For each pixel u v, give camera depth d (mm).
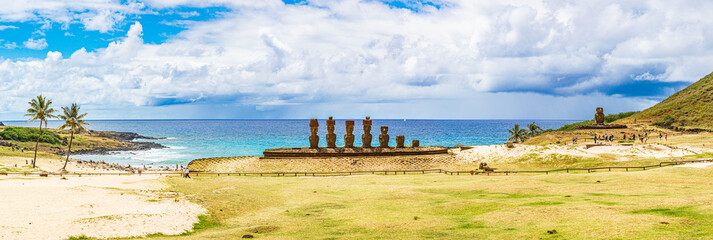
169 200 30984
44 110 82875
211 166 73000
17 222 21938
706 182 35969
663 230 19031
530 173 59969
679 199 26688
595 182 38625
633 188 33812
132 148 172750
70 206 27016
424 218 26109
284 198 36781
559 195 32469
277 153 77438
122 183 40250
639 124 123812
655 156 66750
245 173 66688
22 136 150250
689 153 67688
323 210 30578
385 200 34031
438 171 66062
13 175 64125
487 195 34625
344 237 21875
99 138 190375
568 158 68750
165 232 22703
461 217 26234
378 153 78062
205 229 24828
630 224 20469
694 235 17953
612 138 91000
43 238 19406
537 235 20109
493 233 21297
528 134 132250
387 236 21766
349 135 83250
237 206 31406
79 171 84750
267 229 24266
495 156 74812
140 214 25422
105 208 27078
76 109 86688
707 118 116000
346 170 70812
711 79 149500
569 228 20766
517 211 25875
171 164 121188
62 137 169000
